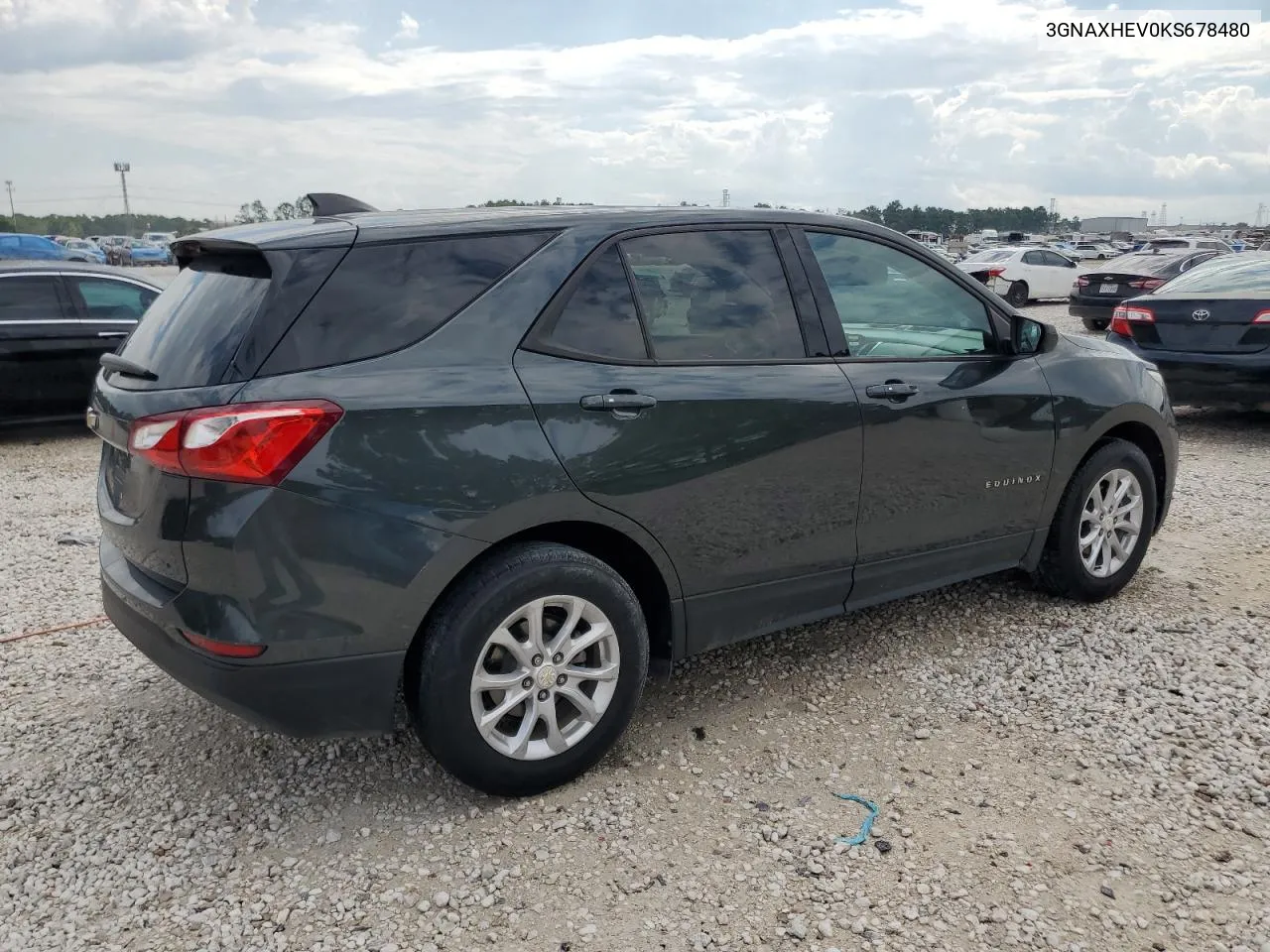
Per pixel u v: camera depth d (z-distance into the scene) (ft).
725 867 9.00
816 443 11.38
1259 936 8.05
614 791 10.23
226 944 8.10
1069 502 14.38
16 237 119.44
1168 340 27.73
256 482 8.35
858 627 14.44
